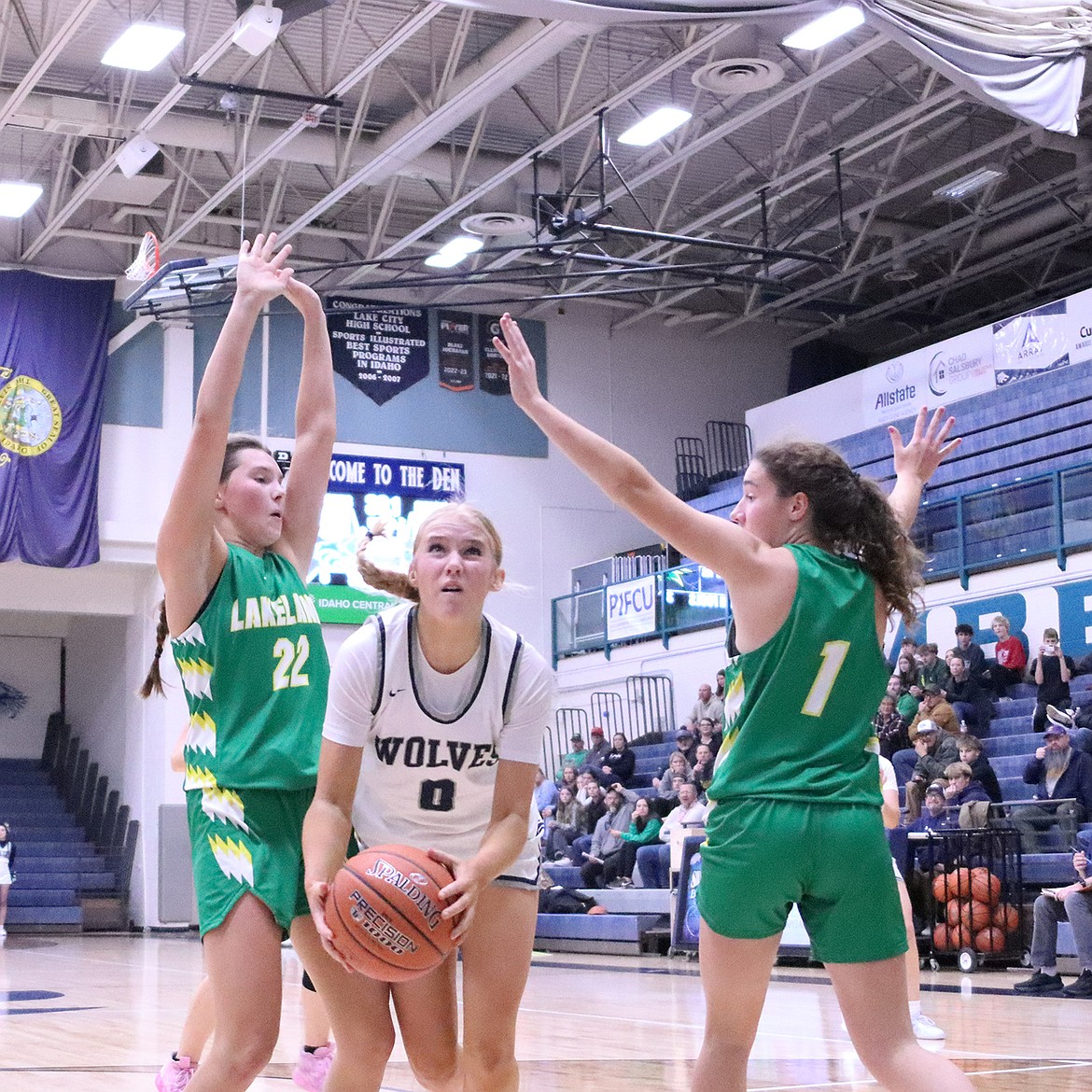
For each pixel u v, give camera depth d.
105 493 19.44
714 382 23.08
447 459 21.20
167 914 19.42
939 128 17.95
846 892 2.73
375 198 19.64
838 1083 5.19
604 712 20.41
